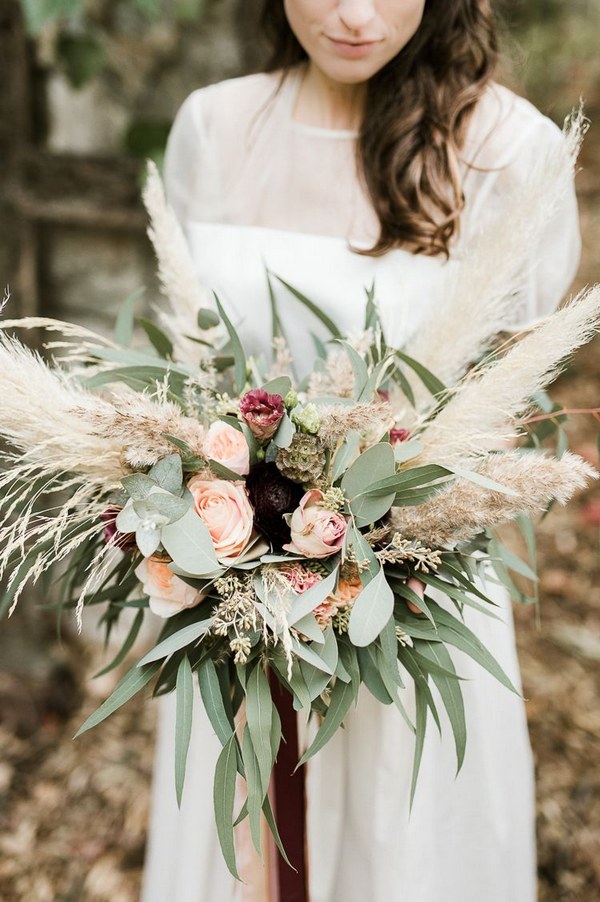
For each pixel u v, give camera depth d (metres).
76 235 1.83
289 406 0.84
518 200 0.90
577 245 1.16
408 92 1.07
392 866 1.09
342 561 0.82
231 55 1.85
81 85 1.64
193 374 0.94
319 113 1.15
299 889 1.07
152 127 1.66
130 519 0.78
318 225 1.15
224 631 0.79
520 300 1.10
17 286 1.75
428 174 1.07
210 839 1.11
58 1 1.40
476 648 0.87
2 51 1.63
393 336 1.03
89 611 1.92
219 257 1.15
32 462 0.86
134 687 0.82
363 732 1.09
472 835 1.14
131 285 1.88
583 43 3.62
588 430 2.78
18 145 1.69
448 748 1.11
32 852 1.57
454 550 0.88
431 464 0.80
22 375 0.81
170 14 1.79
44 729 1.82
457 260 1.08
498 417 0.87
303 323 1.11
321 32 1.00
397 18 0.99
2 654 1.85
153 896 1.20
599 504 2.48
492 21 1.08
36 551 0.92
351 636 0.77
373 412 0.79
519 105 1.09
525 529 1.03
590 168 3.77
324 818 1.12
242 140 1.20
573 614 2.18
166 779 1.18
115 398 0.84
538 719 1.85
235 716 0.91
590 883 1.50
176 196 1.28
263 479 0.84
